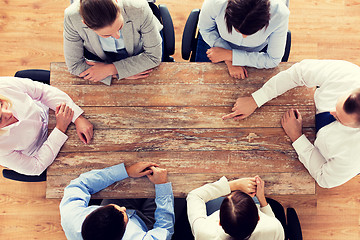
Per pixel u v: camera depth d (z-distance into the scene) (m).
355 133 1.29
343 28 2.42
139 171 1.42
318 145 1.42
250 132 1.49
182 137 1.48
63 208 1.38
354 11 2.41
